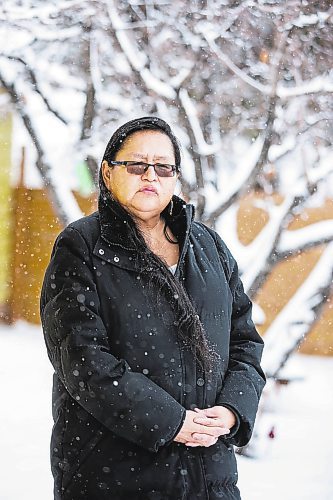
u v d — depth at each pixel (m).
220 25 8.39
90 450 3.08
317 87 8.31
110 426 2.98
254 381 3.31
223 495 3.11
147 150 3.18
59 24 8.35
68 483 3.12
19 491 6.41
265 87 8.38
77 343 3.01
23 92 8.35
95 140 8.27
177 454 3.07
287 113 8.59
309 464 7.66
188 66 8.37
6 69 8.13
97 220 3.27
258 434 8.20
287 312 8.27
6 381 11.88
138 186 3.17
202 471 3.08
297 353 16.70
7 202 17.16
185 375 3.09
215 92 8.71
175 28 8.46
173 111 8.46
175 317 3.11
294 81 9.15
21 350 14.88
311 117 8.80
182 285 3.21
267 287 16.03
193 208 3.35
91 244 3.17
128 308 3.08
